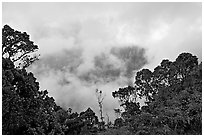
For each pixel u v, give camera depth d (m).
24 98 16.42
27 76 17.70
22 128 15.97
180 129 19.73
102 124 31.39
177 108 21.70
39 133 16.53
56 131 18.30
